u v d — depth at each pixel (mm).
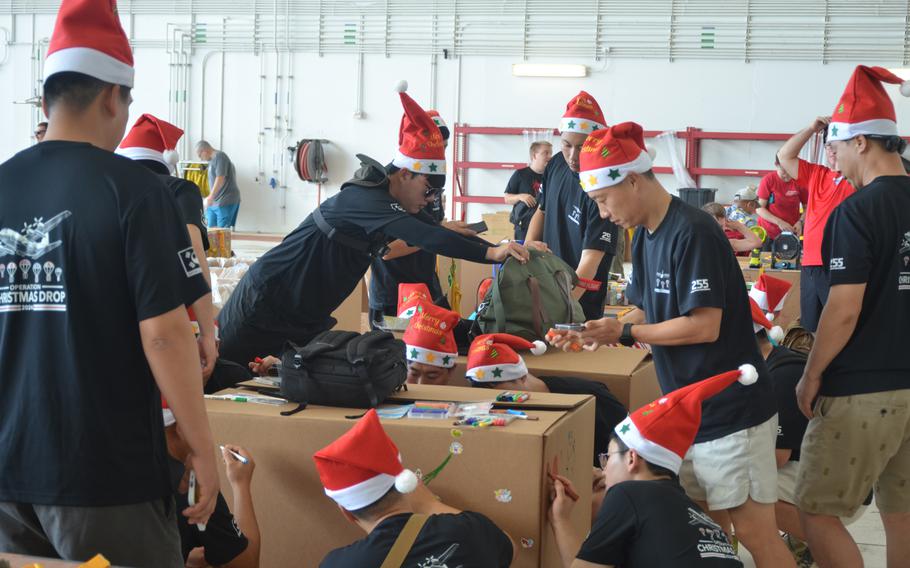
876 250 2605
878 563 3531
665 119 14141
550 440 2283
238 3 15383
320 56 15227
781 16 13641
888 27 13328
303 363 2529
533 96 14602
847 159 2768
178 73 15656
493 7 14578
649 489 2100
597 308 4184
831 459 2707
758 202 9883
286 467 2412
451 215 14820
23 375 1705
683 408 2217
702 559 1978
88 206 1690
